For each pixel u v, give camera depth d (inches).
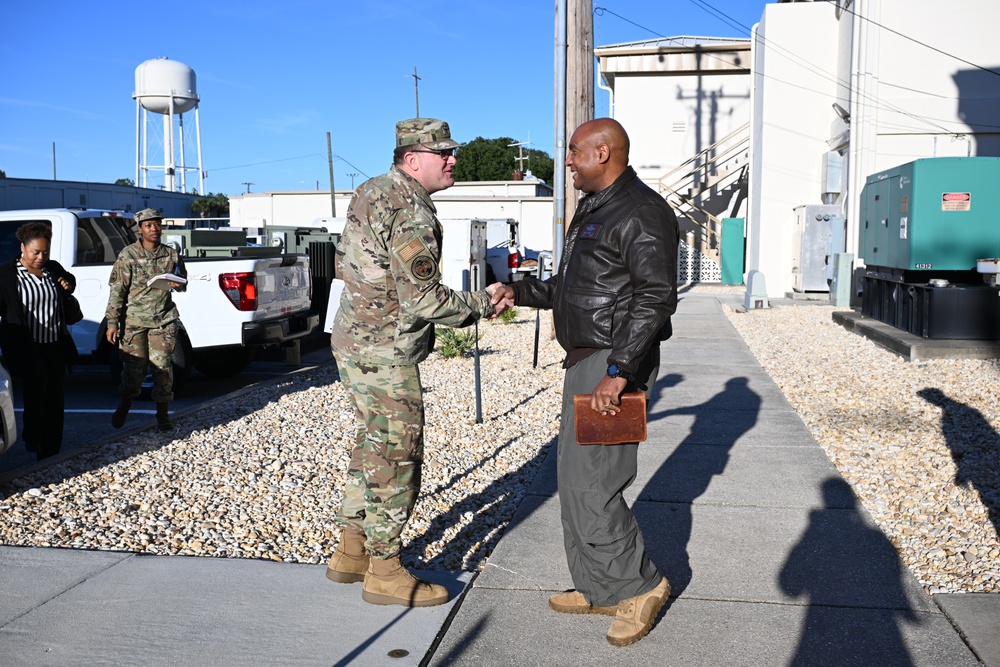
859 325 509.4
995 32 725.3
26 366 238.7
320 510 204.5
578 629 139.0
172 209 2127.2
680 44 1162.6
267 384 377.4
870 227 545.6
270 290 371.9
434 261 136.1
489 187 1648.6
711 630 138.7
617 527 132.0
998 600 148.3
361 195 140.1
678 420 296.8
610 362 125.8
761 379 379.6
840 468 237.5
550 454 257.3
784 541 179.3
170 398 283.1
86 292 359.9
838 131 812.0
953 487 214.7
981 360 398.3
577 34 482.9
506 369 419.2
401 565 149.7
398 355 140.3
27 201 1744.6
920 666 126.9
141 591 152.6
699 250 1166.3
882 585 156.3
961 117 734.5
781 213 871.1
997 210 446.0
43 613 143.2
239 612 144.2
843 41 810.8
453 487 224.5
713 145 1096.2
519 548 175.9
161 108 2108.8
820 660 128.8
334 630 138.0
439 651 131.6
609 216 129.5
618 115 1172.5
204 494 214.1
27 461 262.1
